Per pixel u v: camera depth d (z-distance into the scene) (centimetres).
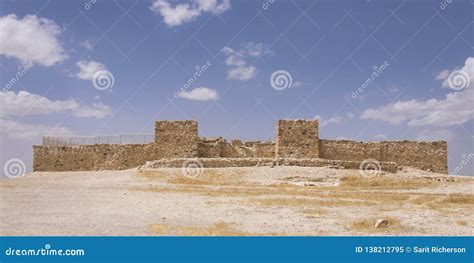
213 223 1952
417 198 3012
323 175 4578
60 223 1881
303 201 2744
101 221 1942
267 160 5172
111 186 3662
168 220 2006
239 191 3341
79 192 3159
